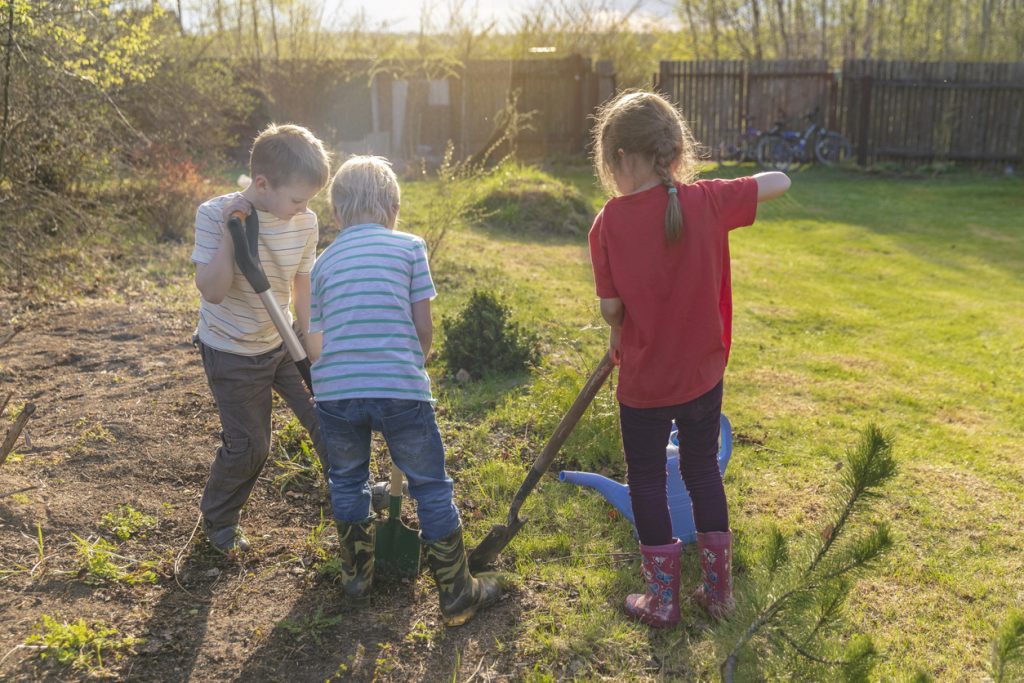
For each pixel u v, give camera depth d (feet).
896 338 22.21
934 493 13.03
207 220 9.07
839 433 15.31
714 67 59.67
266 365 9.88
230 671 8.55
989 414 16.80
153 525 10.96
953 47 87.25
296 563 10.40
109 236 24.56
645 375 8.77
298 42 55.57
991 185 51.65
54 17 22.34
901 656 9.23
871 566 6.91
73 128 25.31
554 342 18.79
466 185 28.30
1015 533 11.90
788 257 32.73
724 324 9.02
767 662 6.95
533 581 10.28
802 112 59.72
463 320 16.85
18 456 12.32
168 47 38.40
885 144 58.44
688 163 8.80
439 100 55.31
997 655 6.33
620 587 10.25
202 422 13.80
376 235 8.94
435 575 9.16
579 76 56.13
